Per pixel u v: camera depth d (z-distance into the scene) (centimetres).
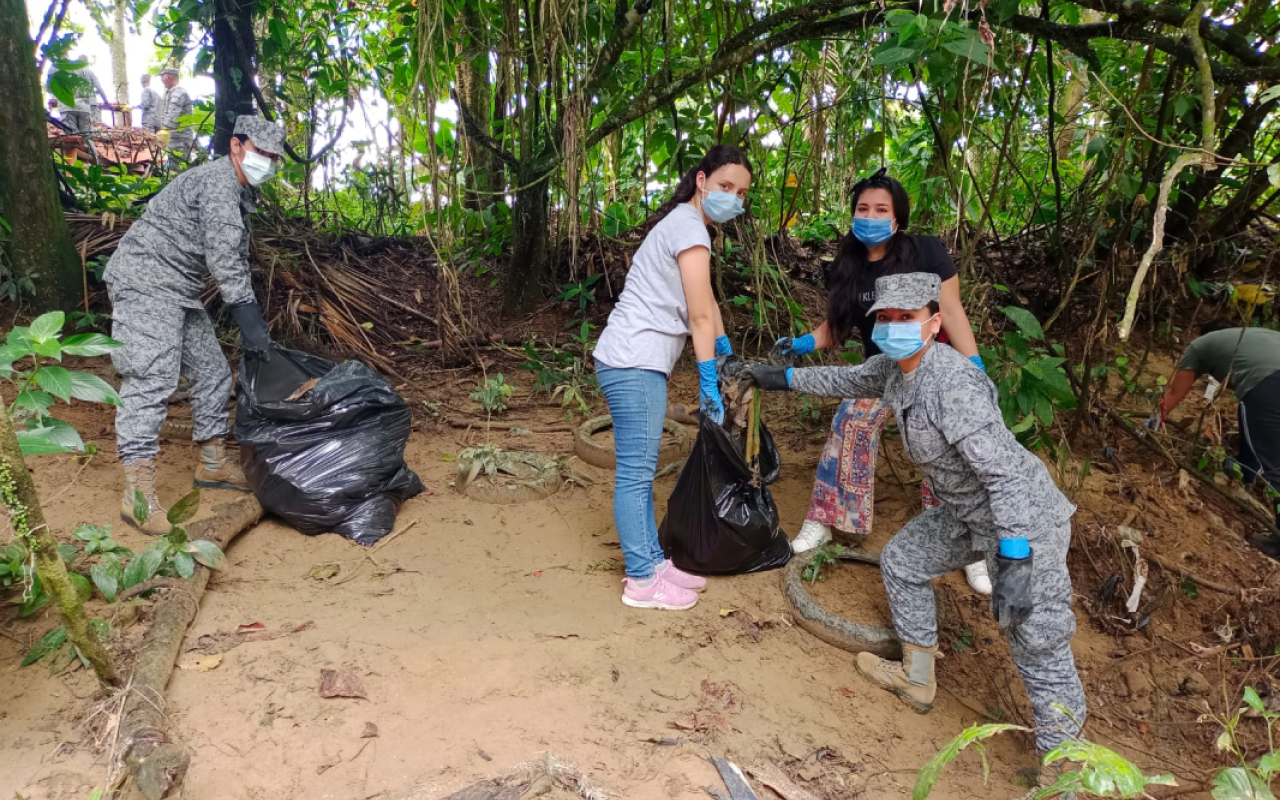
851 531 363
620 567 355
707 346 300
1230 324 418
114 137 965
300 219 705
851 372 283
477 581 335
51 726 237
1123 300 522
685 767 240
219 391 388
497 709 258
